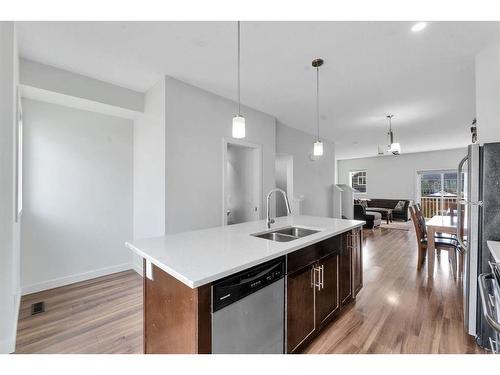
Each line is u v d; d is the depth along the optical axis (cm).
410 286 289
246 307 130
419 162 848
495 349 166
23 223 269
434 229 318
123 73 275
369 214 681
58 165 293
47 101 284
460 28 192
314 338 187
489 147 187
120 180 345
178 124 290
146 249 156
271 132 427
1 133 174
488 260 184
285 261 157
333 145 668
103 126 329
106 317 221
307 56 238
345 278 231
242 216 421
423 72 269
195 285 105
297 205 521
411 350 175
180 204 291
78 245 308
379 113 414
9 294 174
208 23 191
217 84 303
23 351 175
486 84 218
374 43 215
